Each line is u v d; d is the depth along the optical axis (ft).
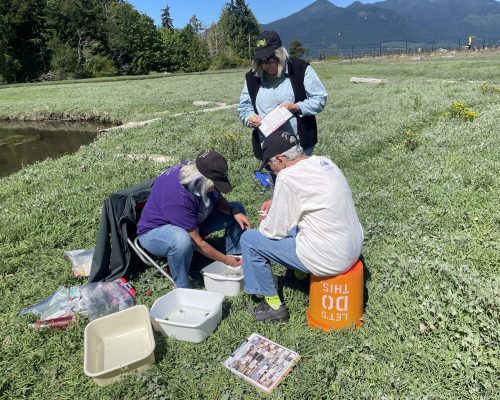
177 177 12.39
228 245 14.69
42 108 67.31
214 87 82.33
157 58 220.84
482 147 24.03
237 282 12.86
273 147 10.68
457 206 17.17
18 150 46.98
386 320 10.99
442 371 9.35
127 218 13.34
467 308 10.38
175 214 12.34
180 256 12.54
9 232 17.38
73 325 11.85
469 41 173.17
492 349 9.47
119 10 214.28
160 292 13.52
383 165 24.32
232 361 10.37
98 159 29.96
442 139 27.20
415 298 11.37
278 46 14.38
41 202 20.39
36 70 180.55
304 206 10.24
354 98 52.44
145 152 31.68
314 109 14.74
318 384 9.45
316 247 10.29
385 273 12.87
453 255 13.57
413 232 15.30
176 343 11.10
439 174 20.59
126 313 11.10
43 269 15.05
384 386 9.24
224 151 28.53
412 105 42.78
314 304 11.18
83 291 12.68
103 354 10.73
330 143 29.27
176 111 55.72
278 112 14.33
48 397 9.93
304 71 14.83
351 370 9.86
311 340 10.81
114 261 13.62
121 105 63.52
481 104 41.50
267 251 11.18
